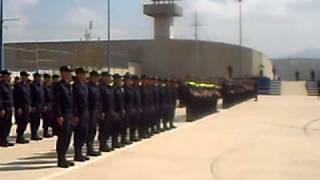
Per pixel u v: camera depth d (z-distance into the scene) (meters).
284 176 10.46
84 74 12.05
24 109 15.29
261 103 41.44
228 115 27.56
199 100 24.80
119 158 12.41
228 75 69.38
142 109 16.17
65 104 11.20
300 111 31.42
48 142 15.55
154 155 12.94
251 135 17.86
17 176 10.06
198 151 13.73
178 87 23.58
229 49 70.25
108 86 13.66
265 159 12.59
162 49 67.19
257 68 78.38
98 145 14.55
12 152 13.41
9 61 46.41
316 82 67.44
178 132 18.44
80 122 11.83
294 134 18.44
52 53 52.16
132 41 67.19
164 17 72.69
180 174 10.48
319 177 10.40
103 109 13.49
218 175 10.44
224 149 14.20
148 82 16.64
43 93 16.22
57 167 11.13
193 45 67.50
